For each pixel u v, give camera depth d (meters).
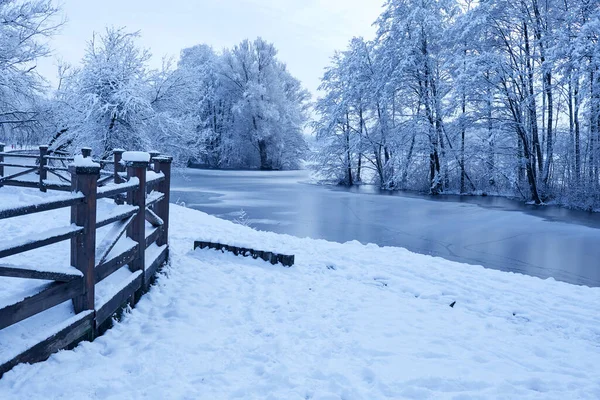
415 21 32.78
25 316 3.07
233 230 11.19
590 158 25.03
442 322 5.34
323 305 5.67
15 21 16.45
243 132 59.81
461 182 32.22
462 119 29.42
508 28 28.12
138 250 5.04
